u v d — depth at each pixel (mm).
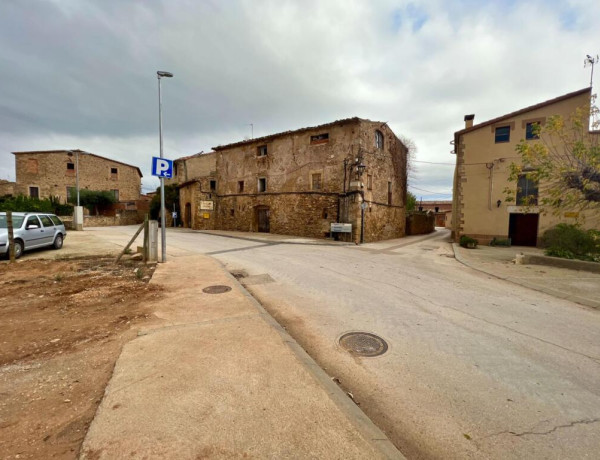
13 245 8172
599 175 7516
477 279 7395
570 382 2848
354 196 16219
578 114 7980
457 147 18172
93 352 3068
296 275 7277
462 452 1974
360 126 16359
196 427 1952
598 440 2092
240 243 14172
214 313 4172
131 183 37594
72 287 5586
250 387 2422
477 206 15641
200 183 24328
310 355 3279
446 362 3184
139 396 2271
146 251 8227
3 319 3980
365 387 2707
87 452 1737
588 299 5547
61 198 31984
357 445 1842
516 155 14758
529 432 2168
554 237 10852
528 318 4617
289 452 1769
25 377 2619
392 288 6262
